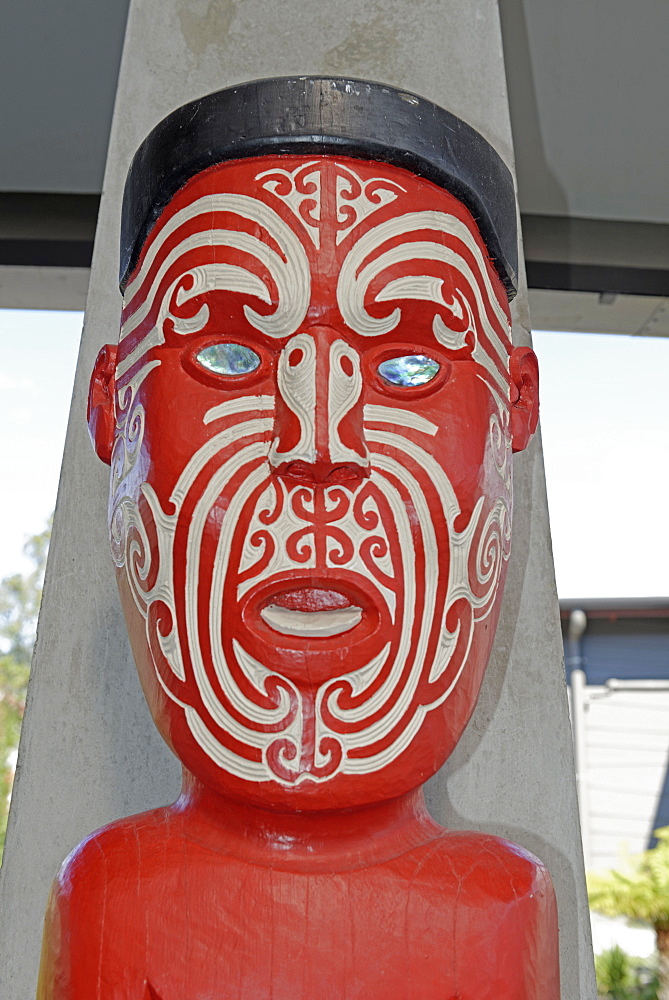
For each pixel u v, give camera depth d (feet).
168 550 3.30
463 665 3.38
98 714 4.92
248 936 3.05
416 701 3.23
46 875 4.68
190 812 3.44
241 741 3.14
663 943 12.13
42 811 4.75
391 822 3.35
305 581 3.16
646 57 8.48
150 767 4.88
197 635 3.21
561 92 8.85
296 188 3.46
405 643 3.22
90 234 8.80
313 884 3.13
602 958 12.52
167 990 2.97
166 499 3.33
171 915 3.08
